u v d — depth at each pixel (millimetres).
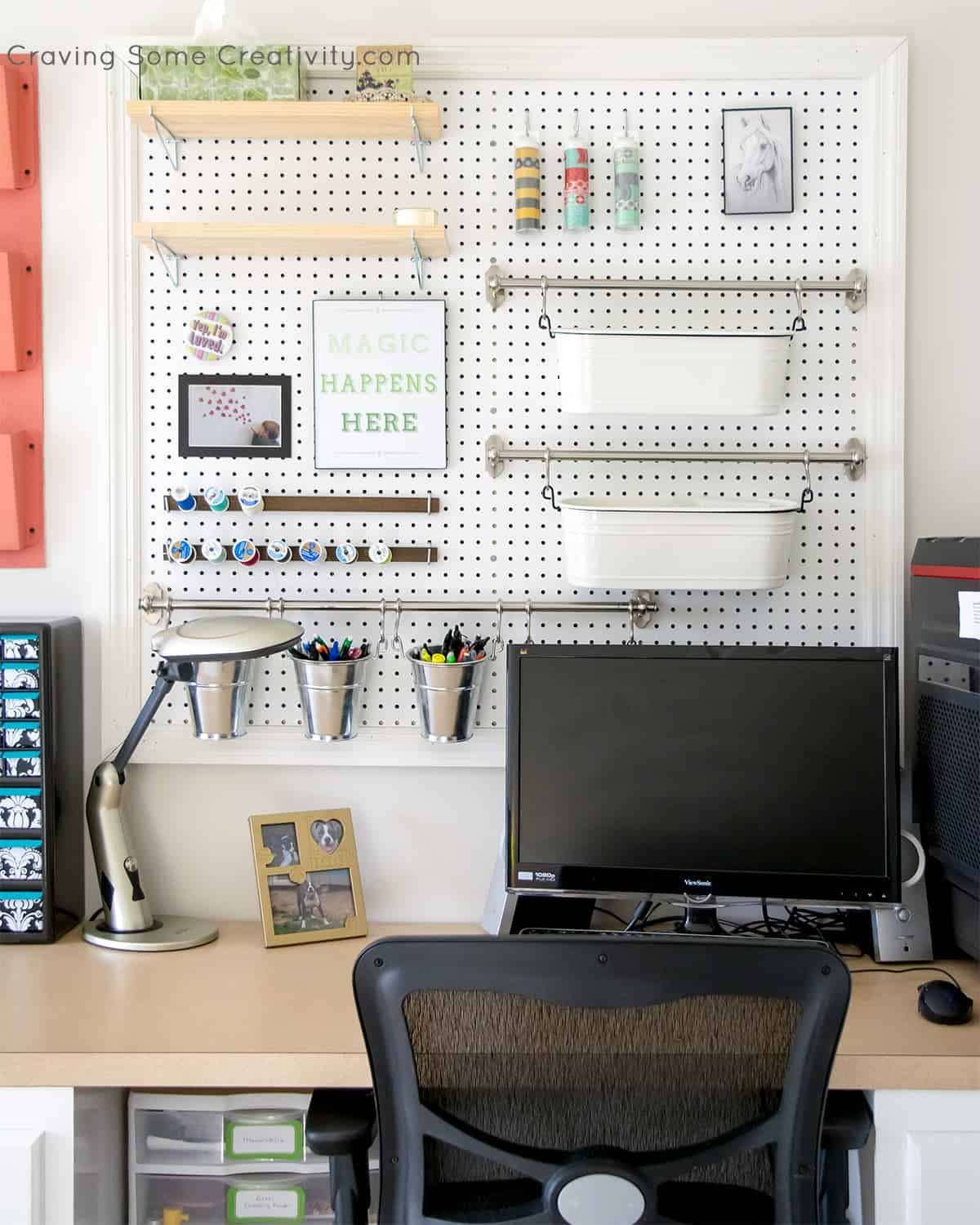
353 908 1864
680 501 1838
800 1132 1129
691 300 1889
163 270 1896
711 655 1723
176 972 1701
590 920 1877
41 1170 1453
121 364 1892
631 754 1723
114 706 1917
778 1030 1116
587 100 1870
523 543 1906
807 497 1887
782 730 1712
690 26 1879
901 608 1883
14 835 1792
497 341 1891
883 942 1742
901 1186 1444
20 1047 1438
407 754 1897
